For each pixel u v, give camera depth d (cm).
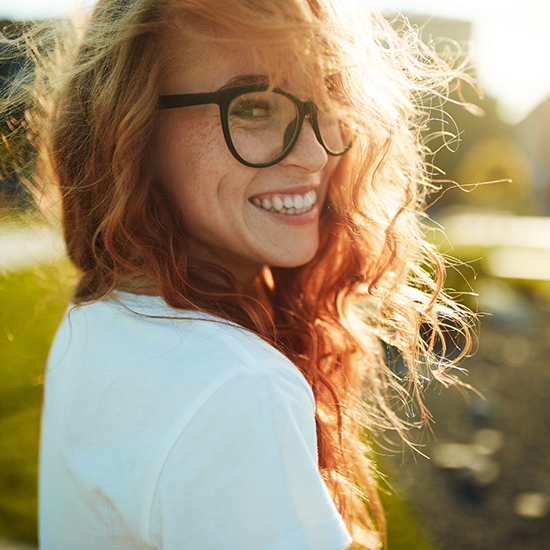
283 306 152
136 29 102
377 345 177
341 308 154
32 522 291
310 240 120
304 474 80
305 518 79
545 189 3384
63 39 126
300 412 84
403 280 150
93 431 93
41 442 125
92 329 106
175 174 111
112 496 85
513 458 442
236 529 76
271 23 93
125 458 85
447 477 404
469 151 2542
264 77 101
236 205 111
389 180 156
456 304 154
